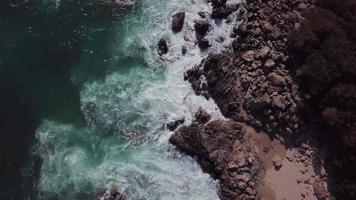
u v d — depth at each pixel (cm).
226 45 6488
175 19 6581
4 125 6181
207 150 6031
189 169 6125
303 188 5975
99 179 6044
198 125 6175
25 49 6569
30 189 5966
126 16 6788
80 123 6281
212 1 6656
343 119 5697
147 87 6456
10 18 6700
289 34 6081
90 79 6481
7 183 5962
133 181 6053
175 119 6256
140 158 6162
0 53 6519
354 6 5975
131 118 6312
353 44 5866
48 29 6675
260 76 6169
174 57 6550
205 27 6525
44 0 6775
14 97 6325
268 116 6084
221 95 6269
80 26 6712
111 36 6700
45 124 6244
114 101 6378
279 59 6153
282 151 6088
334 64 5759
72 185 6009
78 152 6159
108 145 6216
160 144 6212
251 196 5903
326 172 5956
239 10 6569
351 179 5719
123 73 6531
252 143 6112
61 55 6569
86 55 6594
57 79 6462
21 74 6450
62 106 6344
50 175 6038
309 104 5966
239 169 5966
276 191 5978
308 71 5884
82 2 6819
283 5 6275
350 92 5666
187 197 6019
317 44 5922
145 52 6619
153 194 6019
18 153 6078
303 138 6062
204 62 6406
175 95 6394
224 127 6112
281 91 6072
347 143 5625
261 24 6316
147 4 6806
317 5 6162
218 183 6050
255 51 6278
